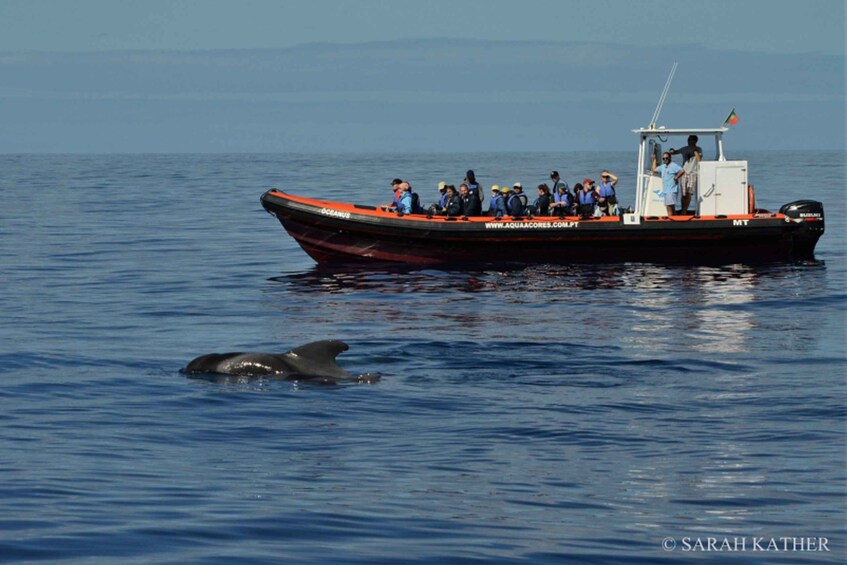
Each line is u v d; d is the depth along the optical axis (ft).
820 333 182.91
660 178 281.74
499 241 273.33
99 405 125.70
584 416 123.13
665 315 202.49
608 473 99.66
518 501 90.12
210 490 92.17
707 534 81.87
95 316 202.90
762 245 280.31
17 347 166.30
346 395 130.93
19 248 327.88
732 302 219.00
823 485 95.91
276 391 131.95
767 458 105.60
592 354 162.09
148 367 149.59
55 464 100.42
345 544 77.97
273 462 102.32
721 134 282.97
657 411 126.31
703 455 106.63
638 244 276.21
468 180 283.79
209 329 188.34
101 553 75.00
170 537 78.64
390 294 231.71
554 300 221.66
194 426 116.16
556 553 76.74
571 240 274.57
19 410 123.44
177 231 389.39
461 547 77.56
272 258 304.30
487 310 208.95
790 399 132.87
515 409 125.90
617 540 80.12
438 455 105.50
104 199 588.09
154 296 231.50
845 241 346.95
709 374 148.56
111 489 91.91
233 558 74.28
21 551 75.05
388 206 285.02
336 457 104.42
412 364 152.25
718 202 279.90
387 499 90.12
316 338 178.09
